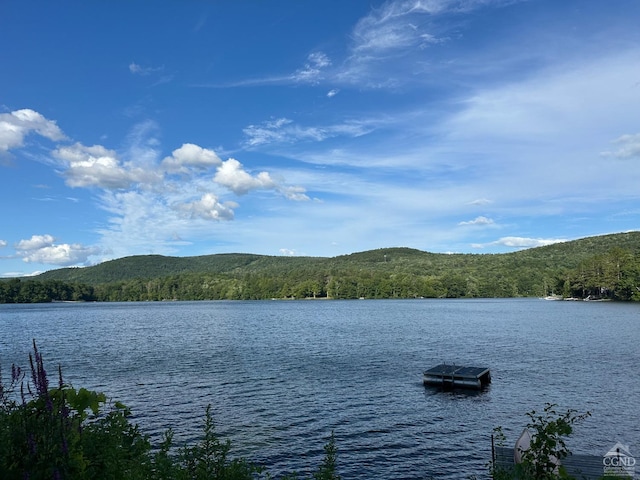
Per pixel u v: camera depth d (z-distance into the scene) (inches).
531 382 1584.6
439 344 2600.9
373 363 1995.6
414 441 1042.1
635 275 6496.1
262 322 4372.5
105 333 3442.4
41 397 249.4
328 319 4635.8
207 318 5059.1
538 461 332.2
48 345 2731.3
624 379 1598.2
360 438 1060.5
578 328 3282.5
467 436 1073.5
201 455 391.5
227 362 2041.1
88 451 265.3
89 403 273.7
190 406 1309.1
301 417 1210.0
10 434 242.1
